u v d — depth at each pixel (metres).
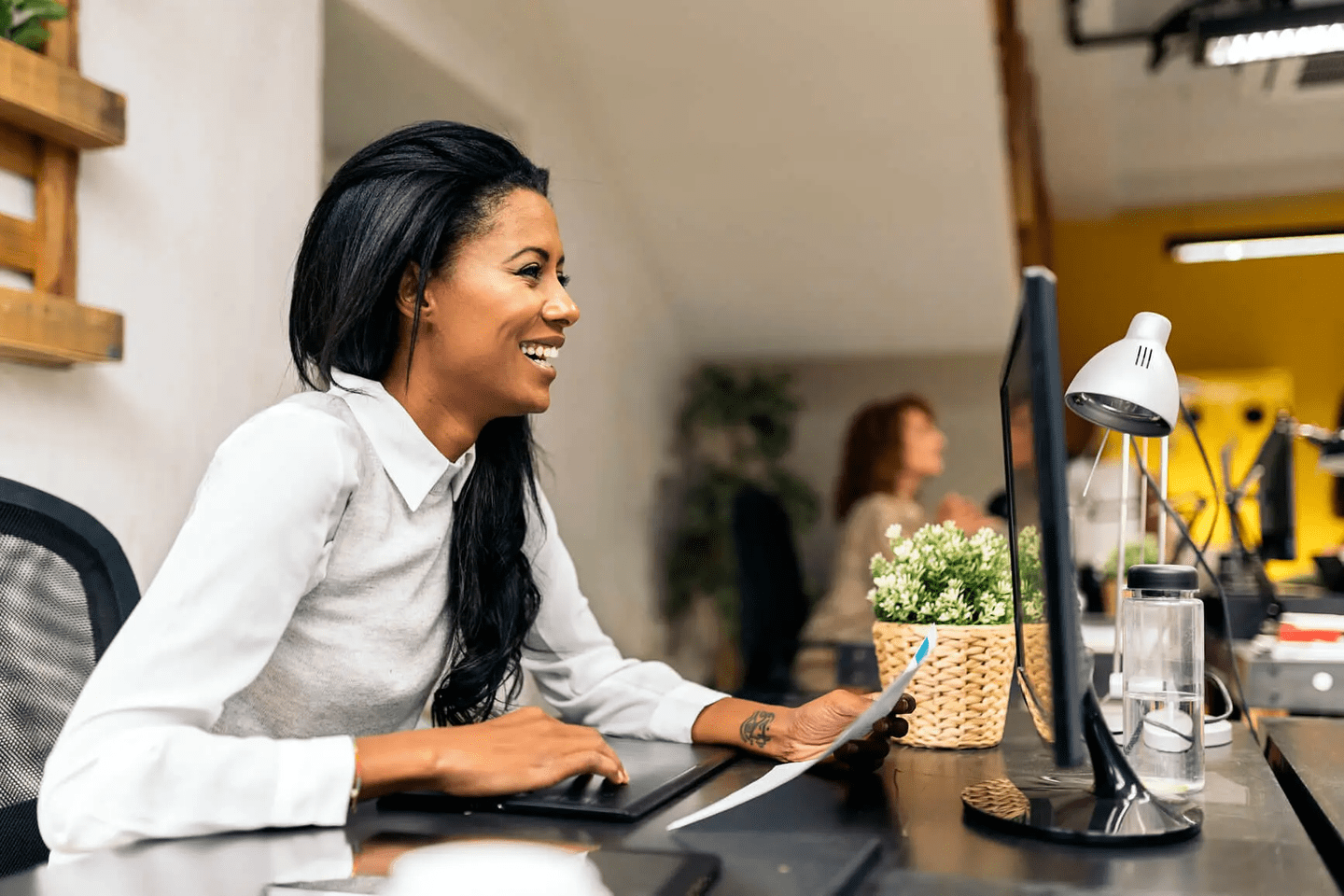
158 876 0.68
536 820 0.83
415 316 1.03
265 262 2.24
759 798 0.91
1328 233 5.96
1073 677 0.77
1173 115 5.66
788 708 1.11
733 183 4.21
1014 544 0.95
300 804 0.80
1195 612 0.94
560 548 1.33
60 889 0.65
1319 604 2.32
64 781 0.81
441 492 1.11
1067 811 0.81
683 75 3.77
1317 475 6.51
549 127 3.73
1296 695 1.80
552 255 1.07
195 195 2.04
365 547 1.04
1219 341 6.95
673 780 0.94
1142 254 7.14
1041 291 0.76
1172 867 0.71
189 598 0.88
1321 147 6.09
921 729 1.14
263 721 1.03
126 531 1.85
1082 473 3.03
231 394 2.13
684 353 5.24
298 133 2.37
